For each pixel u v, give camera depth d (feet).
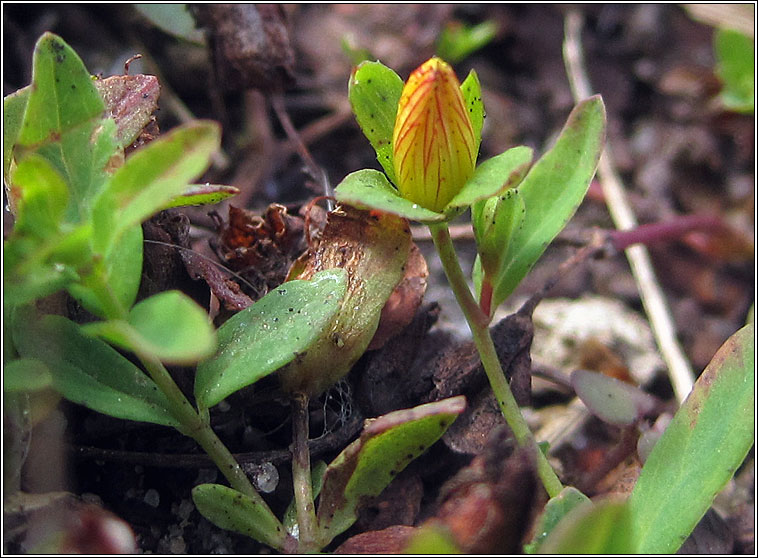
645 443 0.18
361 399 0.18
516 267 0.16
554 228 0.16
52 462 0.15
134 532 0.17
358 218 0.17
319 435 0.18
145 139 0.17
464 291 0.16
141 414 0.15
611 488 0.19
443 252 0.16
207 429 0.15
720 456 0.15
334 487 0.15
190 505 0.17
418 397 0.18
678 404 0.23
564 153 0.17
